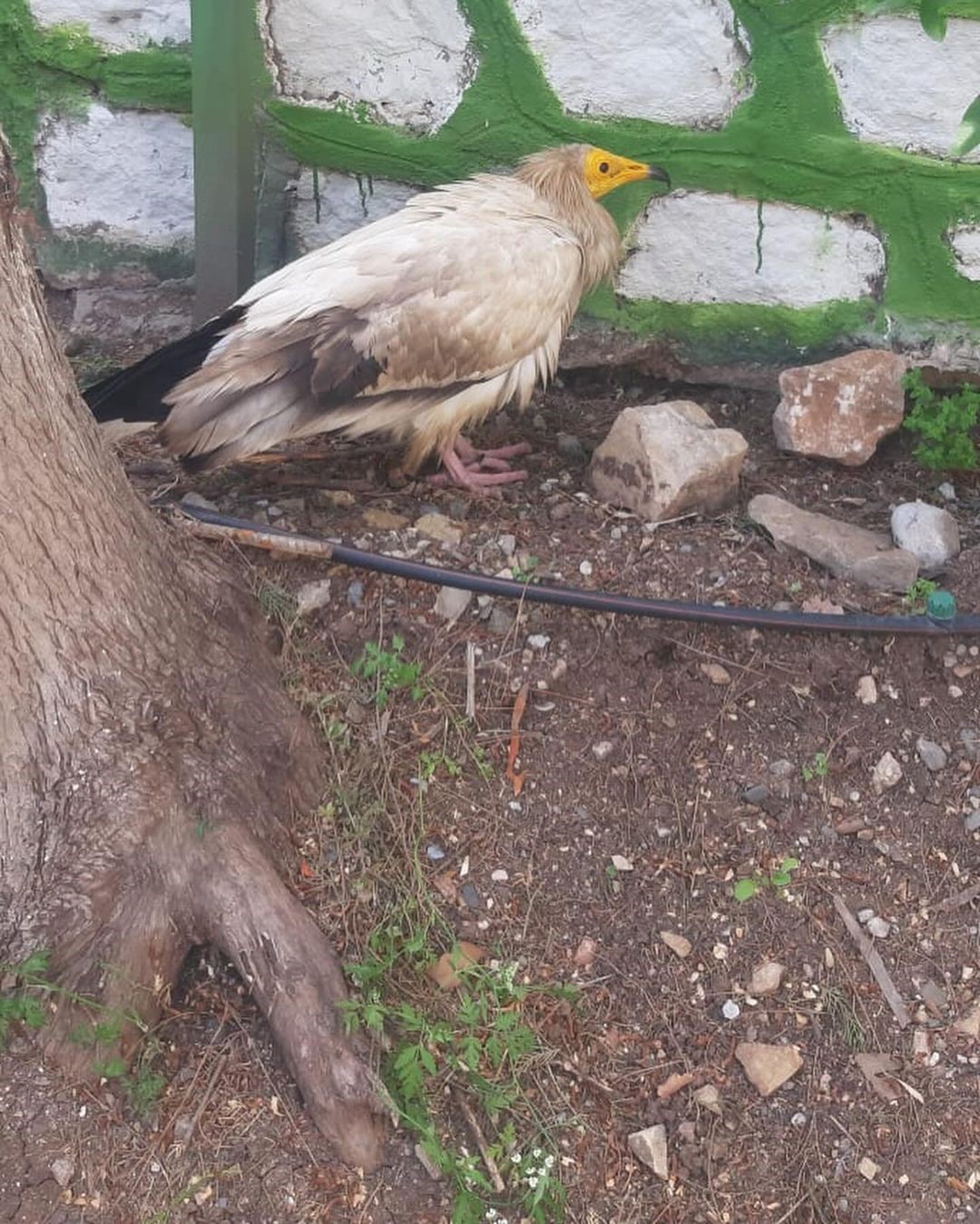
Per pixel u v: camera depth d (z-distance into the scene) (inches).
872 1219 118.4
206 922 118.3
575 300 160.9
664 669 144.7
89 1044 114.2
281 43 173.9
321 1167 113.7
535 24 169.6
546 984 127.1
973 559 157.6
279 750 129.6
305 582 146.1
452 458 160.2
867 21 163.5
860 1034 127.3
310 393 141.8
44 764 116.6
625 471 159.3
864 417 169.2
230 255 176.2
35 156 185.3
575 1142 119.5
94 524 116.4
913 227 173.2
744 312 181.5
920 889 135.7
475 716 139.9
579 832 135.7
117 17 176.2
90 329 190.2
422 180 180.5
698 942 131.5
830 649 146.4
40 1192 110.3
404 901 127.8
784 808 138.6
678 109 171.6
